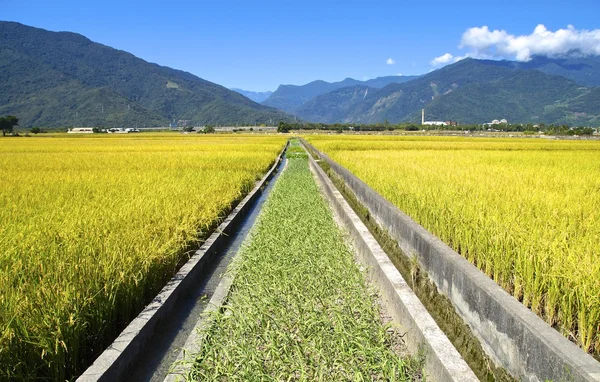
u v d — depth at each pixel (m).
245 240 7.77
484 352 3.39
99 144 42.09
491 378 3.18
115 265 4.55
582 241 4.55
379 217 8.40
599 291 3.25
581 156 19.61
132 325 4.00
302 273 5.52
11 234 5.64
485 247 4.96
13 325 3.18
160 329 4.46
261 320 4.20
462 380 2.92
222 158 21.36
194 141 51.34
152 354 4.00
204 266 6.46
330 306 4.55
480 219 5.62
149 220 6.59
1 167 16.59
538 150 27.16
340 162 17.81
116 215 6.87
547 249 4.23
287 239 7.30
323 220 8.91
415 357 3.61
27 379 2.98
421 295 5.08
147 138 66.12
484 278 3.66
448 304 4.30
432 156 20.30
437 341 3.45
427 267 5.11
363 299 4.80
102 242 5.23
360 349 3.59
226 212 9.69
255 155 23.64
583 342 3.23
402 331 4.20
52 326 3.31
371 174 12.36
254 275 5.57
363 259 6.73
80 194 9.52
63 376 3.20
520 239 4.55
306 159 29.58
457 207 6.54
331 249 6.66
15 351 3.06
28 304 3.45
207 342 3.86
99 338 3.78
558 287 3.63
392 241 7.13
